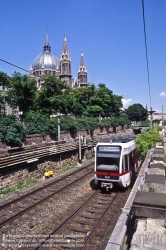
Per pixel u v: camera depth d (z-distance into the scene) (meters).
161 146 22.11
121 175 14.67
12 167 16.34
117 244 7.12
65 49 141.38
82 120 36.53
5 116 19.84
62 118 30.94
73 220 10.56
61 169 23.55
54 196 14.40
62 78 140.38
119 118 59.59
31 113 25.64
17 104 32.19
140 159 21.67
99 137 39.41
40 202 13.13
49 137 24.48
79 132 33.00
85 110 48.81
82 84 150.75
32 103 31.72
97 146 15.86
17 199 13.49
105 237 9.03
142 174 14.79
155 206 5.12
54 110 31.97
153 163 12.28
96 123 41.19
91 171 22.44
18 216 11.20
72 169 23.81
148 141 20.97
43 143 21.80
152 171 9.86
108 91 55.53
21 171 17.41
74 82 142.50
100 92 53.69
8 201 13.80
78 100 49.62
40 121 24.14
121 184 14.80
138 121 84.81
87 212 11.72
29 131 22.03
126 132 62.03
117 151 15.18
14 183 16.59
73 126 30.30
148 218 5.35
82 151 29.25
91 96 53.28
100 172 15.13
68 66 140.75
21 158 17.19
